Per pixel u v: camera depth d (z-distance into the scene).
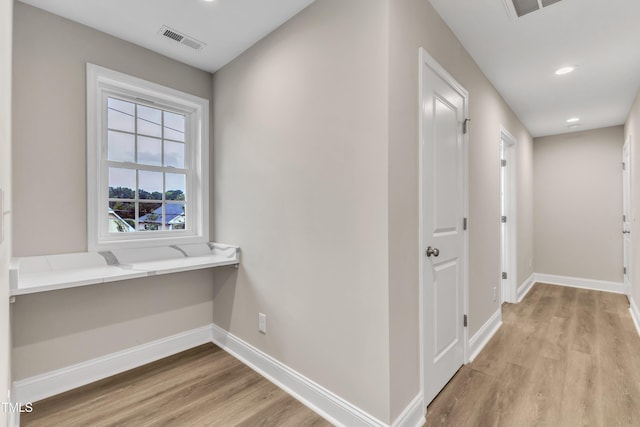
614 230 4.31
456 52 2.15
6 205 0.97
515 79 2.81
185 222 2.66
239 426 1.63
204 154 2.66
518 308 3.57
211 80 2.70
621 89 3.03
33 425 1.62
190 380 2.06
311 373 1.81
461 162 2.22
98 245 2.10
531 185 4.75
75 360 1.98
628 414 1.70
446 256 1.99
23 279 1.69
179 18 1.96
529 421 1.65
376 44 1.48
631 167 3.52
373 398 1.50
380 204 1.47
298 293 1.89
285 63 1.98
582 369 2.18
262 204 2.17
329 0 1.71
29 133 1.82
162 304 2.39
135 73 2.25
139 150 2.38
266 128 2.13
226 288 2.53
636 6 1.84
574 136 4.62
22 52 1.80
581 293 4.21
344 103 1.63
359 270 1.56
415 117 1.66
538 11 1.89
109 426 1.62
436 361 1.86
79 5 1.83
